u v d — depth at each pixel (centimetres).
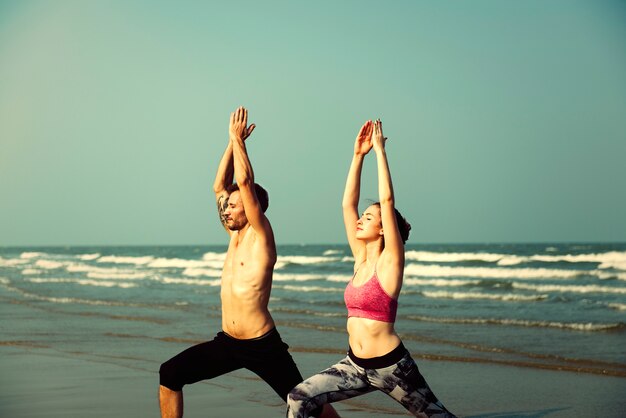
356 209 473
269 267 447
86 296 2094
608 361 884
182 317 1469
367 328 416
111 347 1046
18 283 2783
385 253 419
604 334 1147
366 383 427
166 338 1141
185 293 2214
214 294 2167
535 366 862
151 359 929
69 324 1351
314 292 2198
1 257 7594
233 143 438
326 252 7594
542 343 1047
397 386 417
